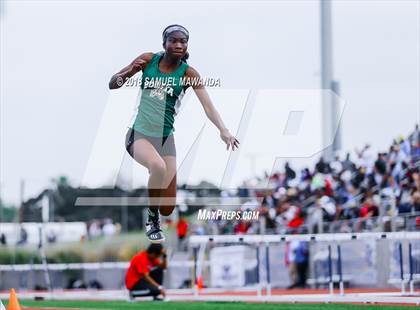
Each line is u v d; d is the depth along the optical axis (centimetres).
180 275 4231
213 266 3950
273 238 2809
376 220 3275
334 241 3234
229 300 3061
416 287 3167
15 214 6003
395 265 3098
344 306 2403
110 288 4616
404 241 3019
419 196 3188
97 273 4731
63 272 4862
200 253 3619
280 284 3788
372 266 3275
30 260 4756
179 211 4359
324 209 3691
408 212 3241
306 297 2711
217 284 3928
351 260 3400
